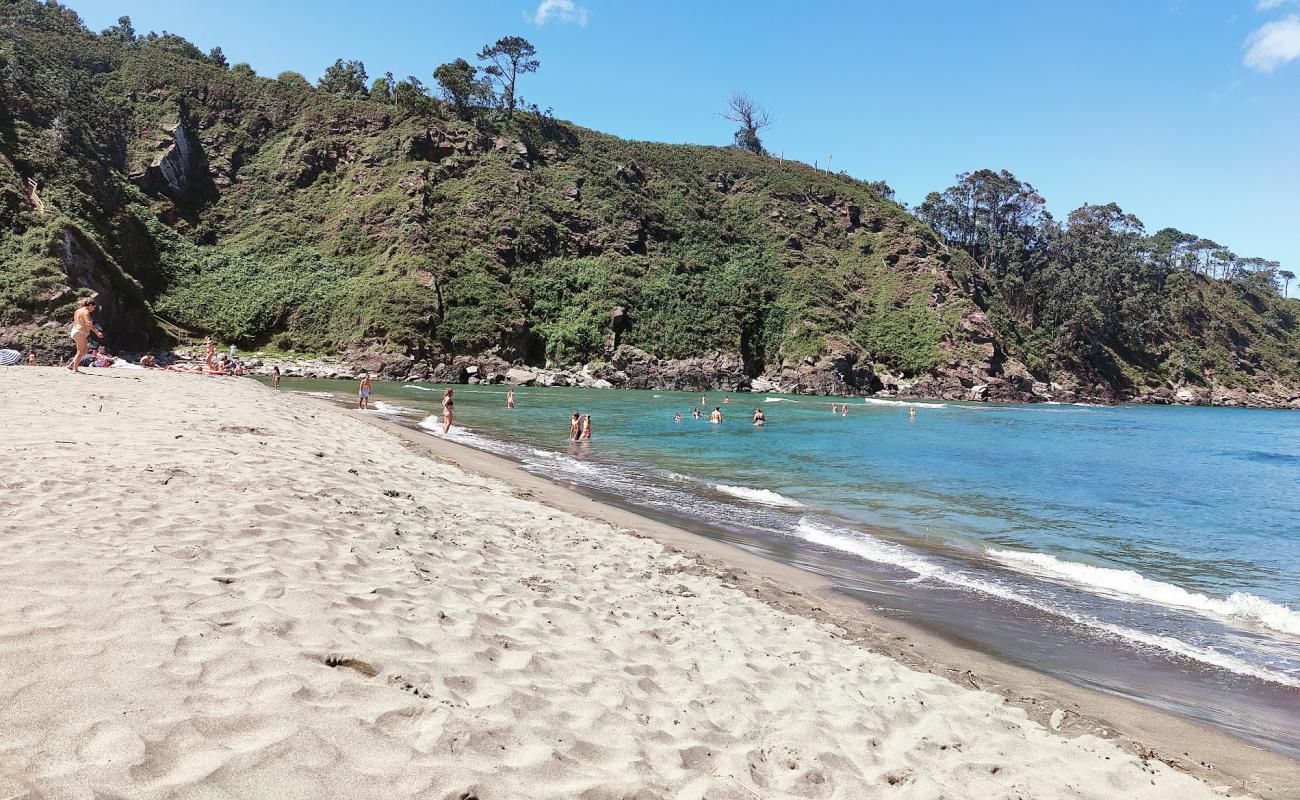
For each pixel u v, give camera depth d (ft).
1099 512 58.23
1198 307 428.15
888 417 169.07
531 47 360.28
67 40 289.94
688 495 55.26
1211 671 24.57
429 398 152.56
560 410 142.31
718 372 268.41
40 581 13.87
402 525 26.12
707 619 22.99
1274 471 93.81
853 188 394.52
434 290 239.09
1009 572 37.29
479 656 15.33
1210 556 44.45
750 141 437.99
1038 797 14.02
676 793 11.67
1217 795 14.84
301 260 259.39
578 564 27.32
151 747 9.35
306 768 9.59
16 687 10.06
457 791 9.90
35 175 200.54
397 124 310.24
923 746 15.87
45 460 25.23
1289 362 425.28
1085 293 358.23
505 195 293.64
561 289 271.90
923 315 312.50
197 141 292.20
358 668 13.24
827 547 40.47
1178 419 224.12
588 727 13.25
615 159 356.18
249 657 12.29
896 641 25.05
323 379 209.46
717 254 329.52
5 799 7.87
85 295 176.24
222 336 228.22
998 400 288.71
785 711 16.43
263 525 21.26
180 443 32.30
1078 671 23.93
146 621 12.84
